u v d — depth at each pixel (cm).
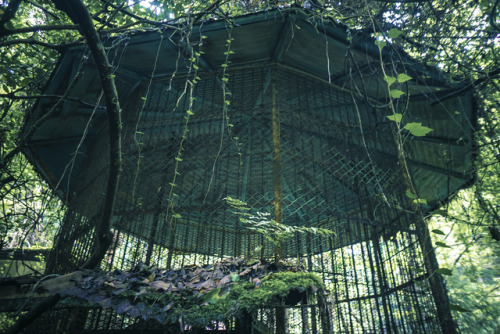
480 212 663
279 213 446
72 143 718
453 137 698
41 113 614
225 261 405
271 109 533
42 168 725
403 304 480
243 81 584
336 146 576
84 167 678
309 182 575
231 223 766
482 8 601
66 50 511
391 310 433
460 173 728
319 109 596
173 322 286
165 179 522
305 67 591
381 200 518
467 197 793
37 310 278
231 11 652
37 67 629
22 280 308
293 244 564
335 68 581
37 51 639
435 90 632
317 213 471
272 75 570
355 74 584
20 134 652
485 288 740
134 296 300
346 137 561
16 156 786
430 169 759
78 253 511
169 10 687
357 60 548
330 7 538
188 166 543
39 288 298
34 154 696
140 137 568
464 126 673
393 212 542
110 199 364
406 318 470
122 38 505
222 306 295
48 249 791
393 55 535
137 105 605
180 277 366
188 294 318
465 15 625
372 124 609
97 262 394
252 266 366
